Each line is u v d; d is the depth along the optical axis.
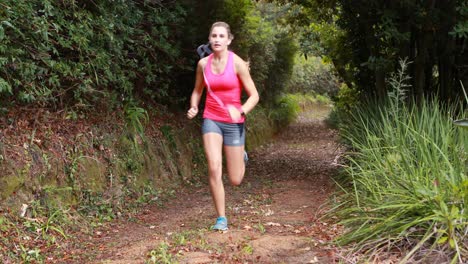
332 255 4.03
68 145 6.25
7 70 5.44
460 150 4.69
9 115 5.67
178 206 7.12
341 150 9.77
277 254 4.25
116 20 6.89
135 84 8.66
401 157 4.87
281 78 21.67
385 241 3.92
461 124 3.73
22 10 5.14
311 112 29.92
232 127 4.97
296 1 12.23
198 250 4.39
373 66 8.42
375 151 5.45
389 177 4.80
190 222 5.82
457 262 3.49
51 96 6.11
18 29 5.09
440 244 3.69
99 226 5.71
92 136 6.74
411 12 7.95
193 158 9.93
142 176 7.58
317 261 4.00
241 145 5.02
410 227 3.96
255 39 15.64
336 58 11.38
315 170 10.52
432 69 9.60
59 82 6.23
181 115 10.30
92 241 5.15
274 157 13.98
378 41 8.85
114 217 6.09
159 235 5.16
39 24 5.34
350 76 11.24
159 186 7.98
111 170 6.80
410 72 8.89
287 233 4.94
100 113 7.24
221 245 4.50
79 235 5.29
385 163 5.12
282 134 20.88
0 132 5.39
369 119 7.93
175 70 9.80
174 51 8.66
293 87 31.75
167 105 10.02
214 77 4.85
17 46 5.45
